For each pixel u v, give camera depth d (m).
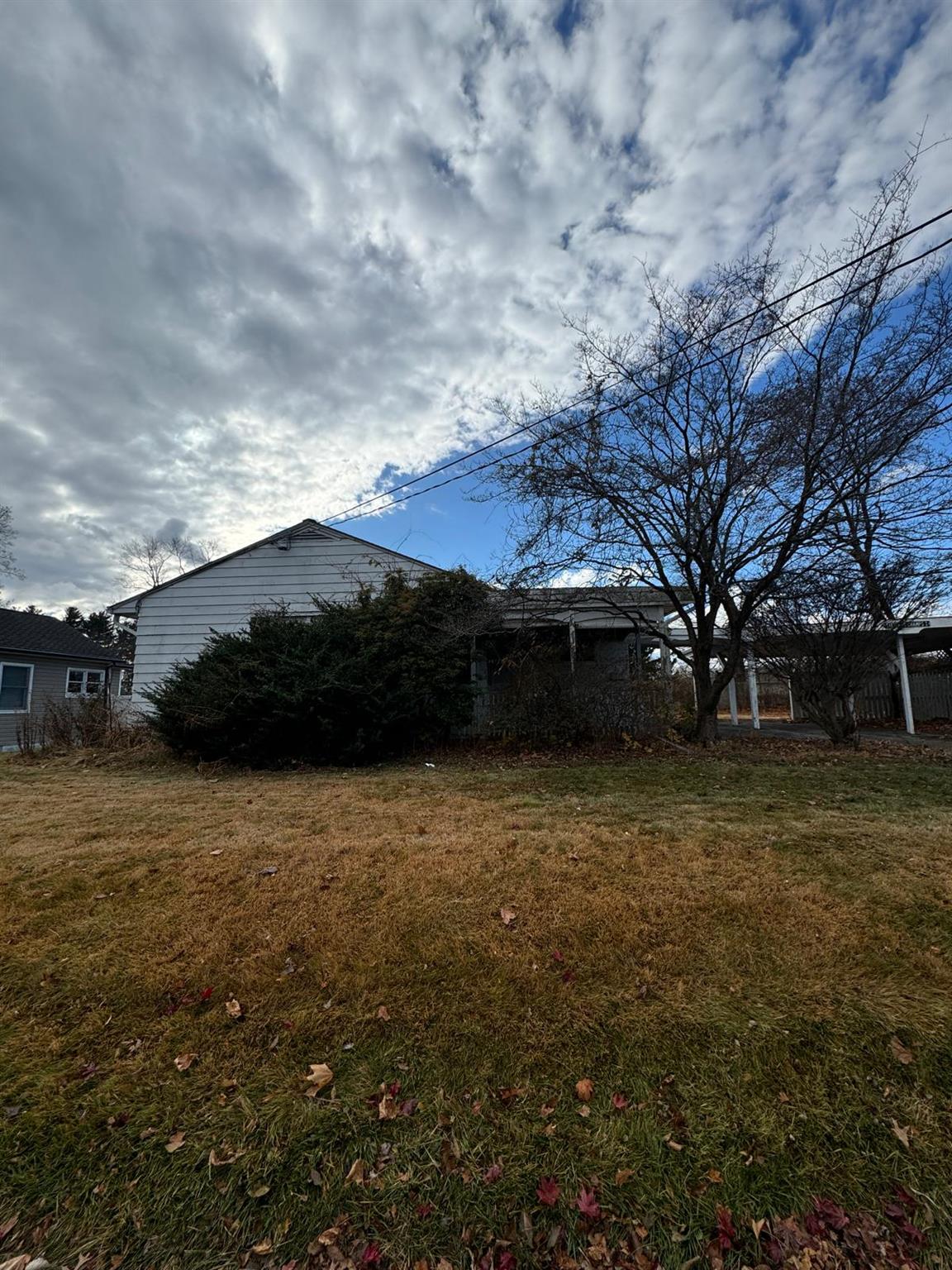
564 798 5.85
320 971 2.78
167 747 9.77
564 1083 2.14
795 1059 2.20
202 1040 2.38
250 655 9.23
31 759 10.41
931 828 4.46
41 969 2.83
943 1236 1.59
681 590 10.84
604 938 2.95
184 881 3.72
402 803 5.82
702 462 8.95
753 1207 1.70
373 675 9.04
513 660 10.30
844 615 9.37
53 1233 1.66
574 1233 1.64
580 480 9.24
